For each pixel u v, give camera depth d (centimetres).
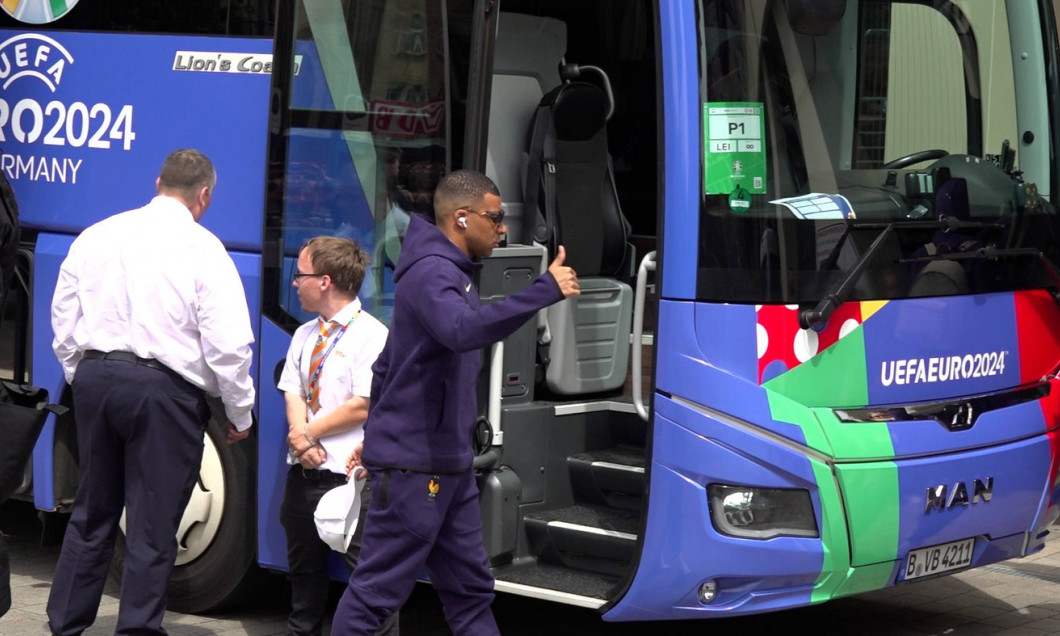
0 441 670
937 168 750
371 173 732
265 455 769
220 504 799
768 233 682
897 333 711
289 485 714
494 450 722
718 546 670
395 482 601
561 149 799
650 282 876
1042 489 766
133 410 666
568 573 737
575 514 759
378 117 730
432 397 599
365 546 614
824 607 866
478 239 601
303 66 755
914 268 719
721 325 670
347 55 741
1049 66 812
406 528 602
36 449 855
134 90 814
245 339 672
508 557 741
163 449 671
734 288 672
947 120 770
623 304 816
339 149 743
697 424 670
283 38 760
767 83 699
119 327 672
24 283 852
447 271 589
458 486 611
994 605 870
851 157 722
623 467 755
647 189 916
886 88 742
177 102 800
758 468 670
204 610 820
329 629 802
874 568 696
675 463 674
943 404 725
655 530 680
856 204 711
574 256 803
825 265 691
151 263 670
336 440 701
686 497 673
